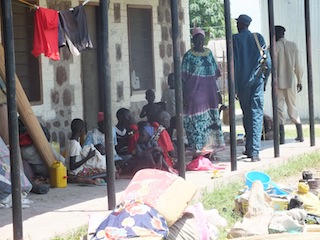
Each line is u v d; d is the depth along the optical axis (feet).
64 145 43.93
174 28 31.22
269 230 23.54
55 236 24.85
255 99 38.70
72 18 34.96
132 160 35.78
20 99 33.19
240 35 38.73
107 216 22.18
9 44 23.67
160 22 54.19
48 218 27.32
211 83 37.50
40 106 41.86
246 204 27.99
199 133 36.99
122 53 49.52
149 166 35.35
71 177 34.50
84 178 34.24
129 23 50.62
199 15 106.73
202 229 23.30
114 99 48.57
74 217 27.43
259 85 38.63
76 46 35.22
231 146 35.96
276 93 40.29
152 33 53.11
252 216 24.73
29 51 41.57
